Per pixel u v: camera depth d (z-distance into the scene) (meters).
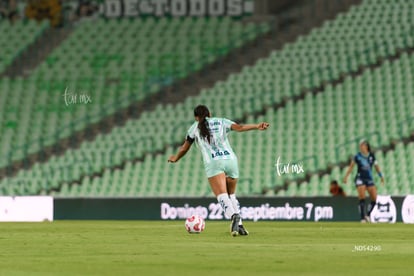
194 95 133.25
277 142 120.75
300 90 129.75
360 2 142.25
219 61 138.50
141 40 143.62
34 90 136.50
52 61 141.62
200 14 146.75
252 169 116.06
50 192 119.12
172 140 124.31
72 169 121.12
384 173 111.75
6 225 83.06
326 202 99.12
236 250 42.81
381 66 131.00
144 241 50.69
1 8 148.50
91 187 118.25
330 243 48.81
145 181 117.50
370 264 34.81
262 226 78.38
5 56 142.38
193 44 141.88
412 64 130.38
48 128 129.62
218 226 75.88
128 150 123.00
